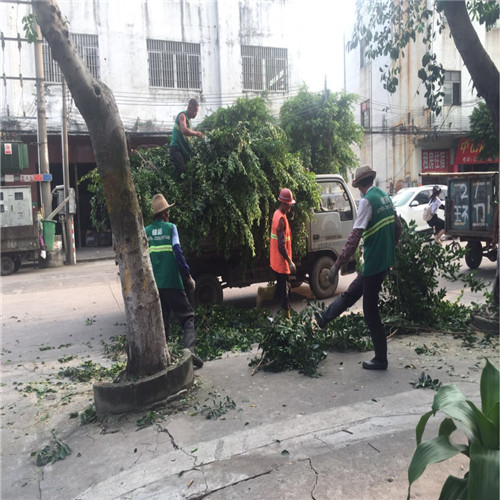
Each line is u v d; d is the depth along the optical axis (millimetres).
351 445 3266
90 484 3045
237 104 12945
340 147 16719
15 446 3656
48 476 3191
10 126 18891
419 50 25734
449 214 11117
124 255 4004
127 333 4105
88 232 22828
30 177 15758
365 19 11477
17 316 8562
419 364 4699
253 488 2859
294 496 2768
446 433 2346
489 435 2055
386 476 2912
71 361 5848
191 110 6820
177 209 6383
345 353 5207
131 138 20359
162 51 20875
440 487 2785
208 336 5961
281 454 3195
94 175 6934
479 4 6215
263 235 7168
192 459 3193
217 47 21547
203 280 7375
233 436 3451
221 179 6668
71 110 18969
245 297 9414
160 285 4965
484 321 5688
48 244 15852
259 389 4312
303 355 4703
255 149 6957
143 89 20641
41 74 15625
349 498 2725
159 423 3760
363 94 30453
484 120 21375
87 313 8594
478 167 26938
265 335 4902
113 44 20094
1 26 18578
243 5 21703
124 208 3936
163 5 20688
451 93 26188
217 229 6746
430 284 5977
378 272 4480
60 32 3400
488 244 10602
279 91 22594
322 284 8688
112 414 3891
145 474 3064
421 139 26250
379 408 3771
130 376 4090
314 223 8320
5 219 14430
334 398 4023
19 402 4504
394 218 4645
